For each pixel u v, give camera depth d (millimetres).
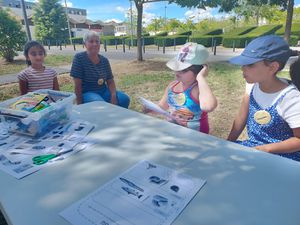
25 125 1465
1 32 11891
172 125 1626
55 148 1343
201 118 2033
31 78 3002
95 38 3258
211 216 856
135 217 854
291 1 8477
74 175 1101
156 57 12695
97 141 1413
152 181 1044
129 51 17422
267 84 1595
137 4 10406
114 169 1137
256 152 1271
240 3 9109
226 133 3443
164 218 849
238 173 1092
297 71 1676
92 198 948
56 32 39781
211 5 9211
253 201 923
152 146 1346
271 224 821
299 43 17062
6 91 6422
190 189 991
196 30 34219
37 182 1060
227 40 18688
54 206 915
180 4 9289
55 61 12195
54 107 1543
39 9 39375
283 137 1596
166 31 36781
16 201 949
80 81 3301
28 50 2973
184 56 1939
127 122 1677
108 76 3561
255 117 1668
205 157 1228
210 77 6953
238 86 5871
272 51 1495
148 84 6520
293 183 1021
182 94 2033
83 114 1839
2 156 1272
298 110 1474
